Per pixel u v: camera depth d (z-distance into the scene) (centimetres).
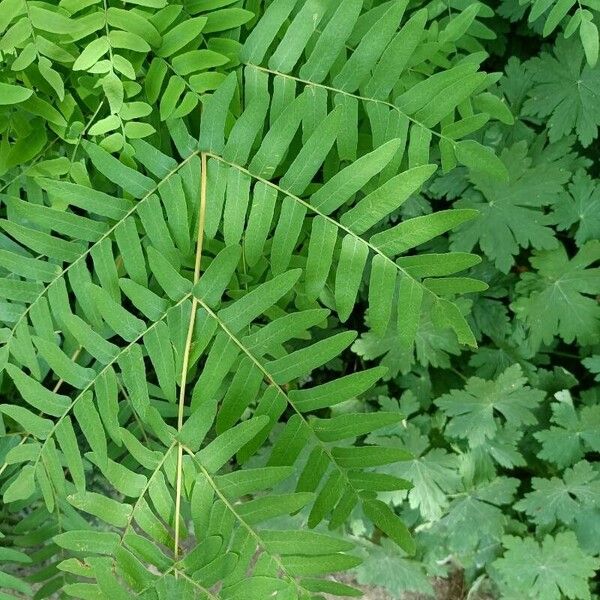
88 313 92
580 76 117
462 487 135
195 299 88
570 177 122
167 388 89
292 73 94
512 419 131
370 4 97
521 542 134
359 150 99
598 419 128
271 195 89
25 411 90
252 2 96
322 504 91
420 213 123
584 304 125
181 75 92
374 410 138
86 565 87
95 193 90
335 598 142
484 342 137
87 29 90
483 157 94
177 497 87
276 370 88
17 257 91
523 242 121
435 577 149
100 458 88
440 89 91
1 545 117
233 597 85
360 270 89
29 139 95
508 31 120
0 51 88
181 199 90
